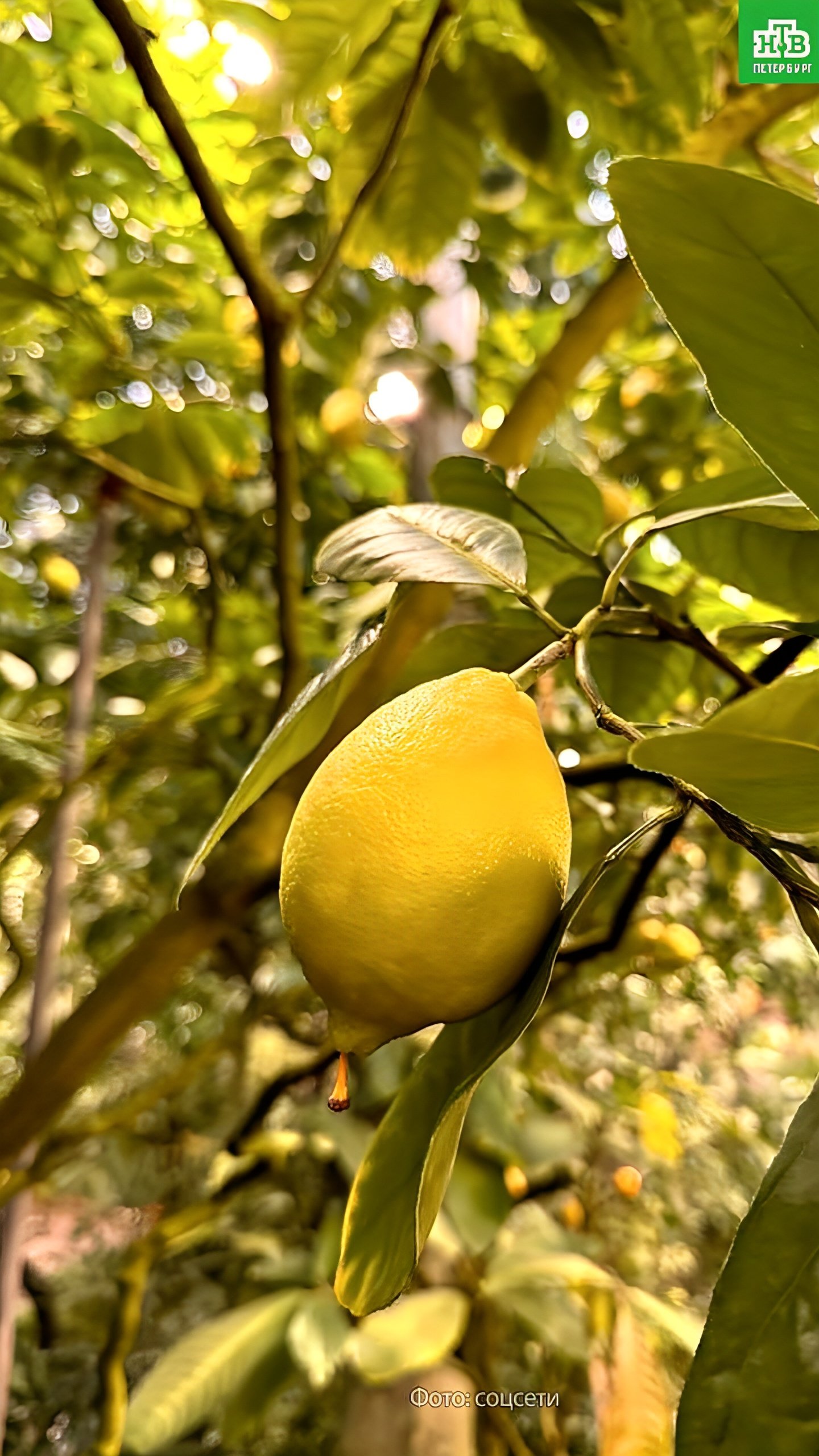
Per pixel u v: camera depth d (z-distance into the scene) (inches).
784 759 8.1
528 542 18.3
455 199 24.0
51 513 32.1
